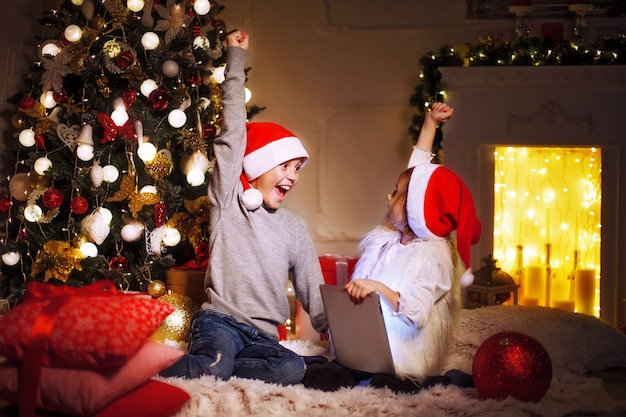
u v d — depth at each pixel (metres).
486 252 4.12
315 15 4.64
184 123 3.55
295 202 4.69
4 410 2.19
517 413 2.27
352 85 4.61
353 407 2.32
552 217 4.25
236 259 2.74
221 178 2.77
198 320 2.69
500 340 2.42
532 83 4.03
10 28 3.99
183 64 3.52
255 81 4.72
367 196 4.62
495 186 4.21
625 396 2.60
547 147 4.12
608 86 3.99
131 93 3.42
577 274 4.11
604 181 4.05
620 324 4.04
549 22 4.24
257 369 2.61
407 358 2.57
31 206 3.45
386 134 4.58
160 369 2.22
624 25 4.28
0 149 3.92
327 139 4.65
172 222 3.50
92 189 3.36
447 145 4.14
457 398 2.37
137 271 3.46
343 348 2.61
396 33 4.55
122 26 3.51
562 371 2.82
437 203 2.58
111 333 2.09
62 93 3.46
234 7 4.71
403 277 2.57
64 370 2.12
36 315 2.12
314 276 2.88
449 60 4.16
